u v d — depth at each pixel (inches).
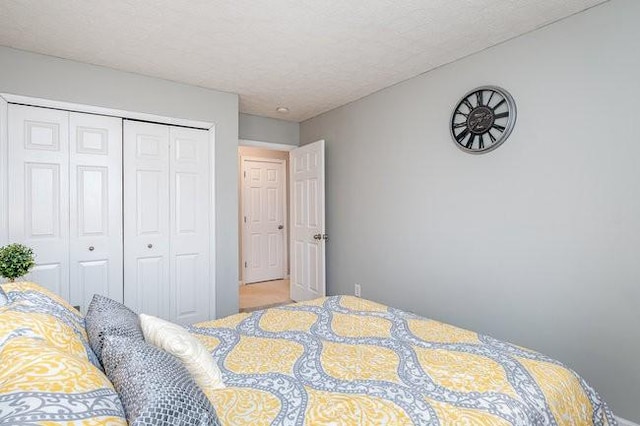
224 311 132.1
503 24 84.0
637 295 71.0
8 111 97.7
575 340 79.9
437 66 109.2
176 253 125.3
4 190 97.0
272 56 101.8
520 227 89.9
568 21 80.5
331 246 157.6
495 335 95.7
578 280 79.4
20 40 92.1
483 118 96.4
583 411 44.9
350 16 80.7
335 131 153.9
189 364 42.2
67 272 106.2
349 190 146.8
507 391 41.7
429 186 113.3
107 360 35.5
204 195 130.8
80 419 22.8
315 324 67.4
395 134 125.1
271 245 231.9
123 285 115.6
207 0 74.3
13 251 69.7
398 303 125.0
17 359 28.4
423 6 76.6
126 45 95.0
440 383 44.0
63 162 105.6
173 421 25.4
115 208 114.0
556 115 82.7
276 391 42.9
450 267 107.3
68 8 77.4
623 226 72.7
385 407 38.6
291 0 74.4
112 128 113.4
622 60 72.4
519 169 89.8
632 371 71.6
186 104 123.3
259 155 226.5
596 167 76.4
